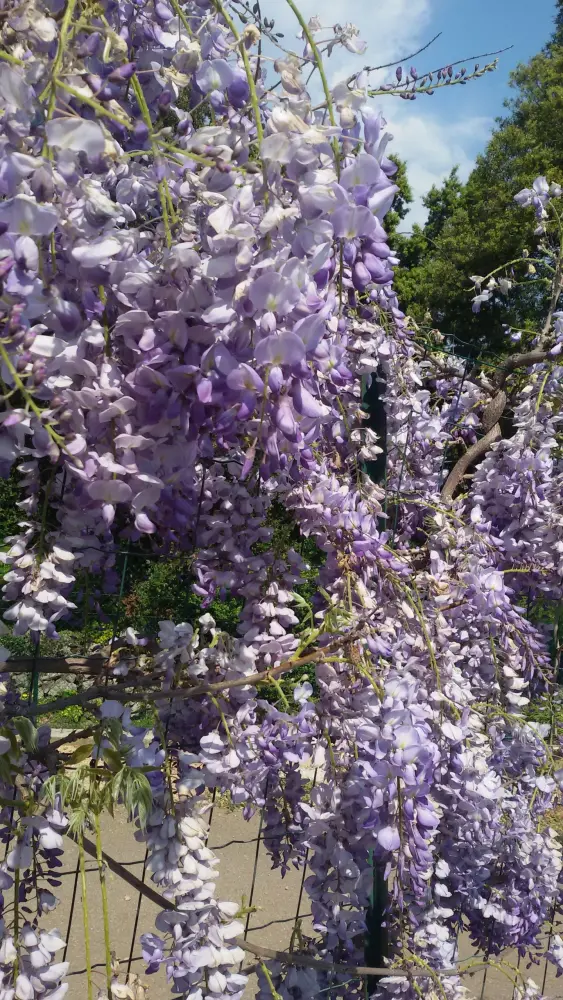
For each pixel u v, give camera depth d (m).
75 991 0.99
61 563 0.50
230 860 1.37
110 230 0.42
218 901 0.55
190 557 0.59
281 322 0.41
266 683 0.57
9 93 0.38
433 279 5.20
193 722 0.59
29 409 0.41
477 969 0.75
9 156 0.37
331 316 0.49
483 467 1.03
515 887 0.82
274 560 0.61
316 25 0.47
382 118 0.46
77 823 0.47
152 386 0.42
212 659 0.57
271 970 0.63
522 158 5.11
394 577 0.70
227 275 0.40
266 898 1.28
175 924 0.53
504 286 1.23
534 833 0.84
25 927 0.49
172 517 0.49
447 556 0.81
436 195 5.92
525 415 1.03
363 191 0.44
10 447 0.40
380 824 0.55
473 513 0.85
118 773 0.48
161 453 0.45
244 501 0.59
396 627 0.71
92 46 0.40
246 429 0.45
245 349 0.41
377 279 0.45
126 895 1.27
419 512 0.98
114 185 0.52
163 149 0.45
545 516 1.00
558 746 0.87
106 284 0.42
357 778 0.59
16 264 0.36
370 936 0.70
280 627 0.59
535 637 0.92
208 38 0.49
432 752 0.55
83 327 0.44
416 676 0.72
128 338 0.43
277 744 0.59
